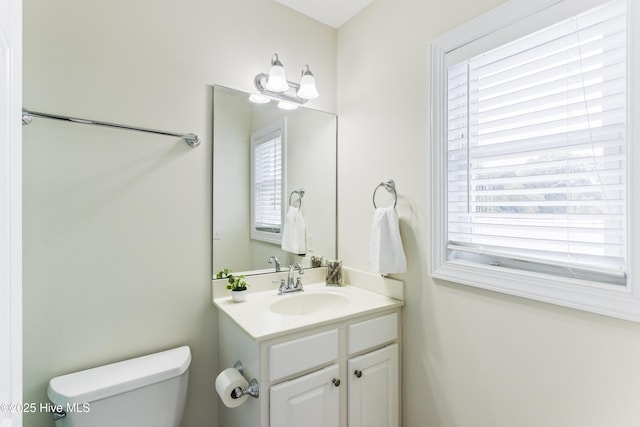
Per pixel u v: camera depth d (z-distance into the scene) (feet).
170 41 4.86
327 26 6.63
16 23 2.15
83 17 4.22
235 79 5.48
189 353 4.66
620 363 3.09
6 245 1.92
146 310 4.67
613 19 3.11
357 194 6.21
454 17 4.49
